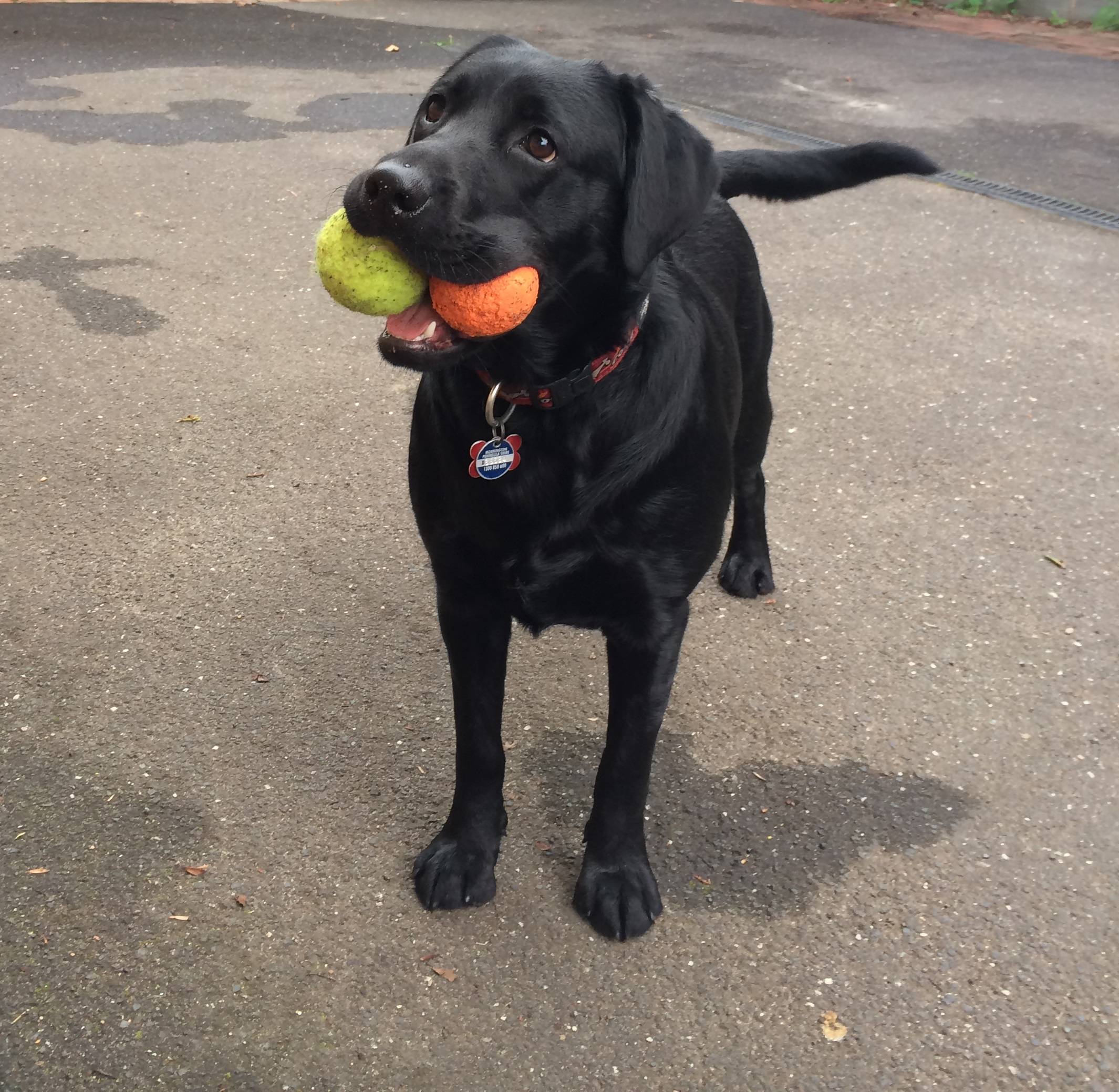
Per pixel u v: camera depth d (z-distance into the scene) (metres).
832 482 1.39
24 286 1.79
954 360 1.67
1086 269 1.96
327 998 0.81
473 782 0.91
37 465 1.37
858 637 1.16
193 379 1.57
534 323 0.77
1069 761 1.02
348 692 1.08
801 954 0.86
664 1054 0.79
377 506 1.33
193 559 1.24
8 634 1.12
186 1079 0.76
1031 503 1.35
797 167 1.15
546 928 0.88
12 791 0.96
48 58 3.11
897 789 0.99
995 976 0.84
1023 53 3.54
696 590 1.23
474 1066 0.78
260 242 1.99
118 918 0.86
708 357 0.89
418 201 0.70
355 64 3.17
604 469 0.81
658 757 1.02
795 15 4.08
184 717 1.04
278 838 0.93
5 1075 0.75
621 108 0.78
